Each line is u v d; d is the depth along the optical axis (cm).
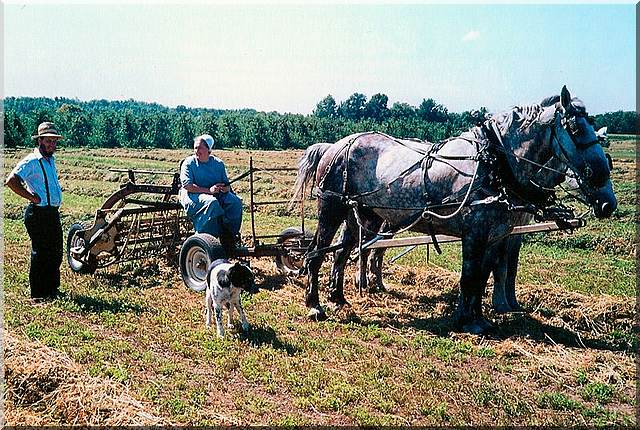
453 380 684
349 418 596
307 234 1145
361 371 703
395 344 807
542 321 888
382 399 631
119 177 3095
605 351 777
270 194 2542
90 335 793
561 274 1284
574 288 1143
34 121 6444
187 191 936
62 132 6725
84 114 7325
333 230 944
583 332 858
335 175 933
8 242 1408
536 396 645
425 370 707
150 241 1155
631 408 626
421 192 845
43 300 944
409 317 926
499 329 849
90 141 6638
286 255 969
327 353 757
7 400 593
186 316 884
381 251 1060
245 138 6150
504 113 809
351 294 1050
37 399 602
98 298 962
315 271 920
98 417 556
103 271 1140
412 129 5600
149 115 7112
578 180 752
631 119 6519
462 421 586
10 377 610
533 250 1617
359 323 891
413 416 602
